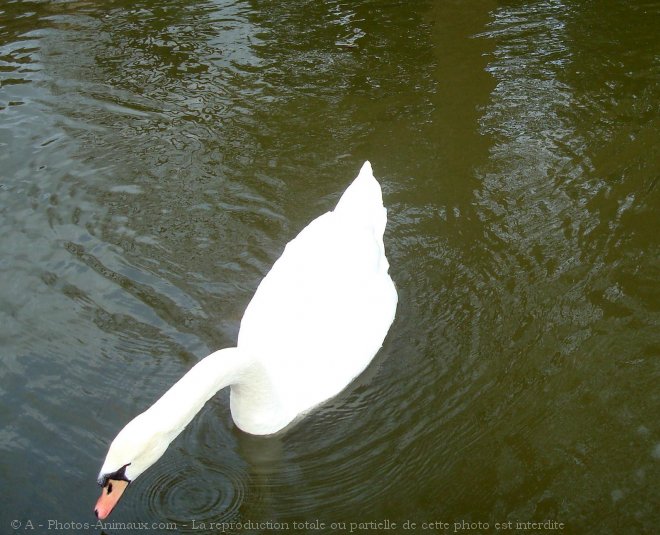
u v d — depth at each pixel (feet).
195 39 11.14
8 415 5.85
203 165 8.68
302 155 8.84
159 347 6.47
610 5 11.65
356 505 5.30
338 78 10.19
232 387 5.58
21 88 10.03
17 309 6.82
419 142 8.96
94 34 11.30
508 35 11.00
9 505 5.21
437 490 5.36
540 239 7.51
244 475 5.53
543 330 6.53
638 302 6.74
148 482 5.46
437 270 7.23
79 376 6.18
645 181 8.17
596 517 5.11
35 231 7.74
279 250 7.52
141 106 9.70
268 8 11.94
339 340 6.12
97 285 7.09
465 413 5.89
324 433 5.86
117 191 8.30
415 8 11.83
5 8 12.02
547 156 8.64
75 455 5.56
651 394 5.92
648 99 9.50
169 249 7.53
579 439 5.63
